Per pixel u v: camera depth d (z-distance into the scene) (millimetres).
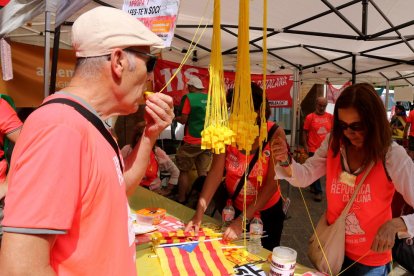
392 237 1317
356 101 1366
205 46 4719
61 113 708
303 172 1718
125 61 820
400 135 8664
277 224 2098
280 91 6340
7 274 613
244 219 1713
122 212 833
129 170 1138
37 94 3932
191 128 4344
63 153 663
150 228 1889
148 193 2736
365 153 1424
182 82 5383
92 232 740
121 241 826
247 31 1398
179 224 2043
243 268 1489
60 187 650
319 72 6273
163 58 5527
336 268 1517
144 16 1416
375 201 1441
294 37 3877
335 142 1535
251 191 1966
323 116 5582
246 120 1411
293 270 1349
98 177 743
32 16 2117
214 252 1619
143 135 1170
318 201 5348
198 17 3291
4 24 2453
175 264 1487
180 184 4195
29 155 654
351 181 1479
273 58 5145
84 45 799
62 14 1835
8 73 3012
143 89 906
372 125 1363
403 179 1353
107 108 847
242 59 1405
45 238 647
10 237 624
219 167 2029
